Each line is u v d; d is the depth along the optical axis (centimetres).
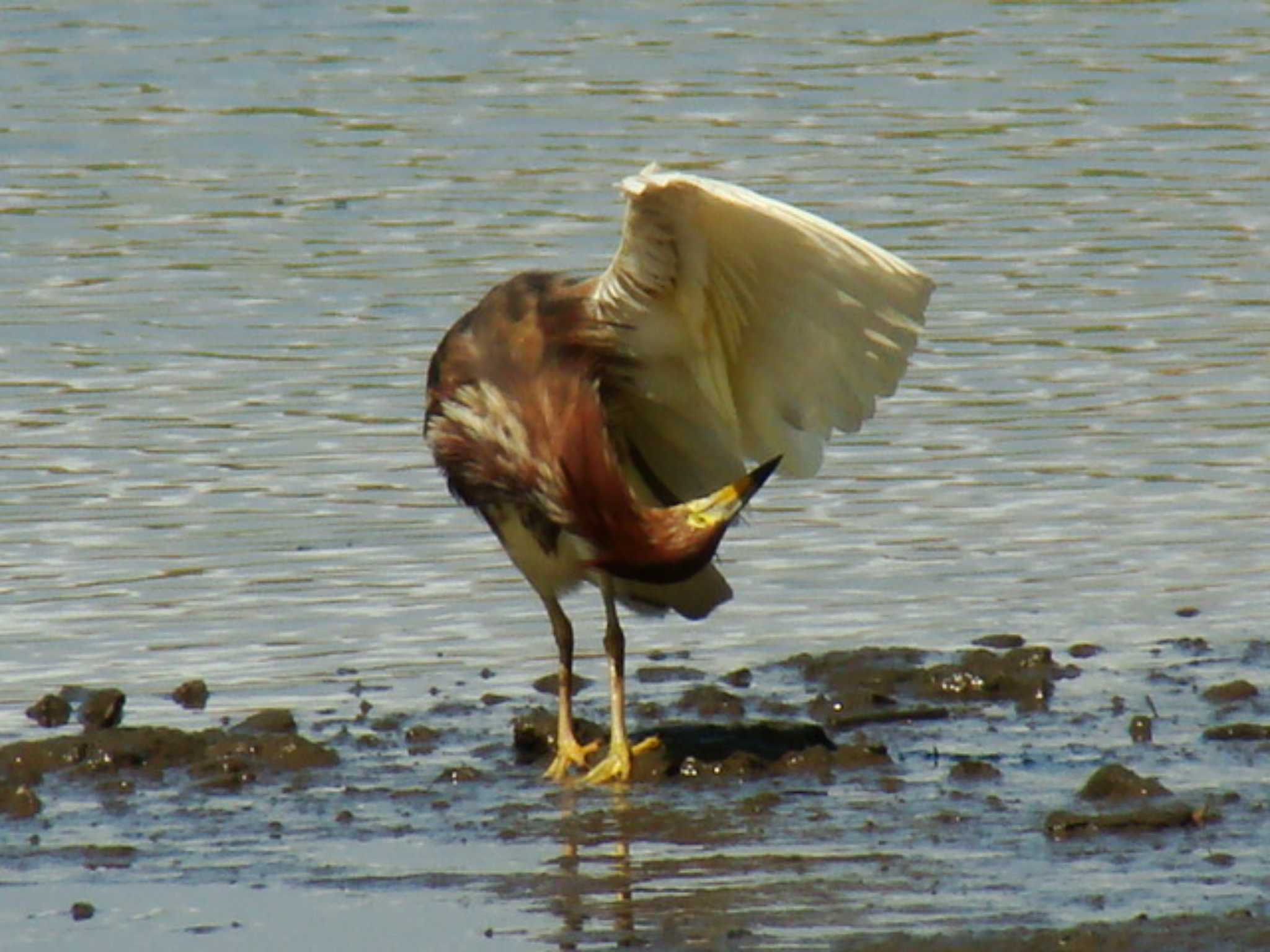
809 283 1081
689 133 2503
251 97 2666
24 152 2462
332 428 1744
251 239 2178
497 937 929
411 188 2325
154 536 1554
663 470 1180
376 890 990
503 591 1468
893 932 909
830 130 2514
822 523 1585
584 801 1108
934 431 1752
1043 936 894
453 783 1140
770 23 2986
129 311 1997
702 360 1119
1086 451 1705
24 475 1658
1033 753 1157
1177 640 1353
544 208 2248
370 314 1978
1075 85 2684
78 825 1086
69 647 1372
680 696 1264
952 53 2839
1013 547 1533
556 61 2806
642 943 914
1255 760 1133
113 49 2867
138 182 2361
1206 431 1733
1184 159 2405
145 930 948
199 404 1792
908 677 1280
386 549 1536
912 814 1065
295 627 1403
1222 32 2925
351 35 2933
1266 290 2025
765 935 914
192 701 1277
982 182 2333
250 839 1062
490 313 1140
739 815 1074
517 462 1110
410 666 1339
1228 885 955
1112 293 2028
